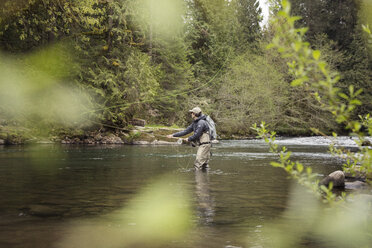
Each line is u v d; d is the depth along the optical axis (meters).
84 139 16.66
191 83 26.22
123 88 17.56
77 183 5.23
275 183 5.44
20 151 11.05
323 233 2.72
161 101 23.33
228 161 9.08
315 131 2.05
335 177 5.32
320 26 36.94
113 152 11.32
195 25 28.59
